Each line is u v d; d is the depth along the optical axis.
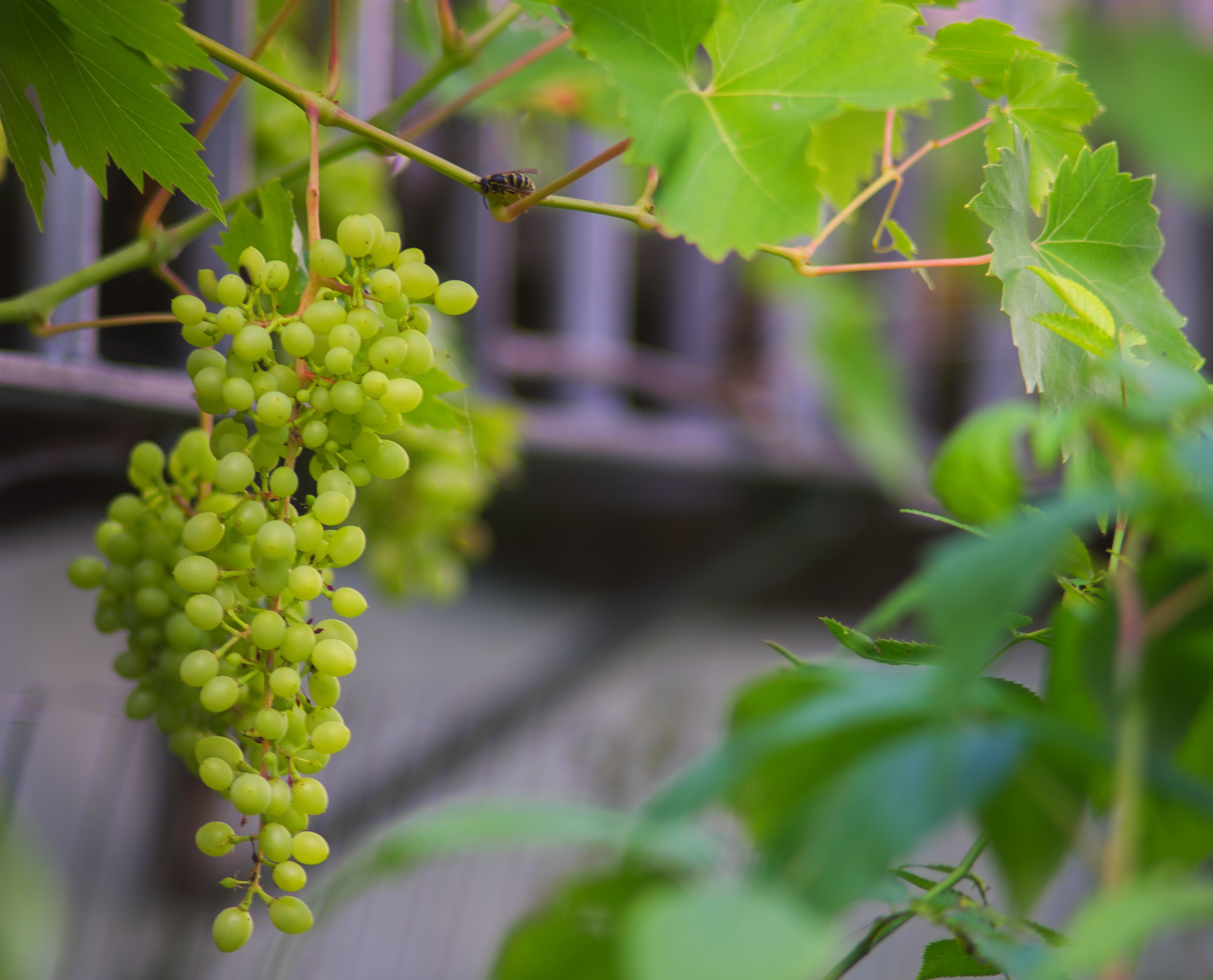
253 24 1.51
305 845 0.79
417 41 1.58
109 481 1.76
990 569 0.66
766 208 0.81
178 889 2.17
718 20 0.83
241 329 0.82
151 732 2.26
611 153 0.87
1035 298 0.85
